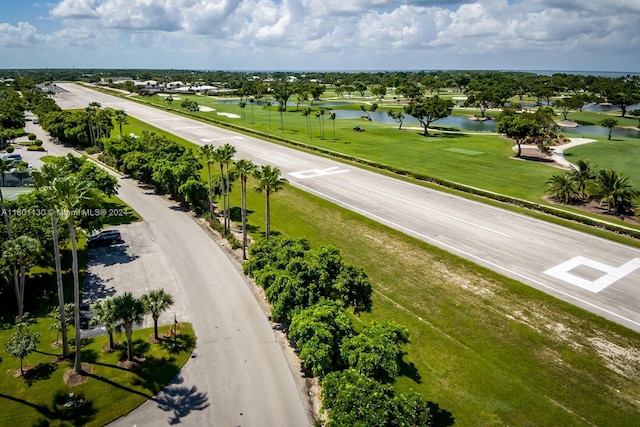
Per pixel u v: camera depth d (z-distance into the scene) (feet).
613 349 97.25
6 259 100.32
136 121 406.62
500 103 580.30
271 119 482.28
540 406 81.15
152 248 145.38
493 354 95.20
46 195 79.87
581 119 544.21
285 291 90.53
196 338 98.63
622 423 77.71
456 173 245.65
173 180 185.47
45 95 586.45
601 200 187.42
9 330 98.84
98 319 85.10
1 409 76.18
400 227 163.94
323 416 77.05
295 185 216.13
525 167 264.11
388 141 353.51
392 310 110.93
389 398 63.41
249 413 78.02
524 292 118.93
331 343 76.07
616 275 129.08
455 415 78.23
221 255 141.90
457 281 125.29
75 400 78.74
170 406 79.10
